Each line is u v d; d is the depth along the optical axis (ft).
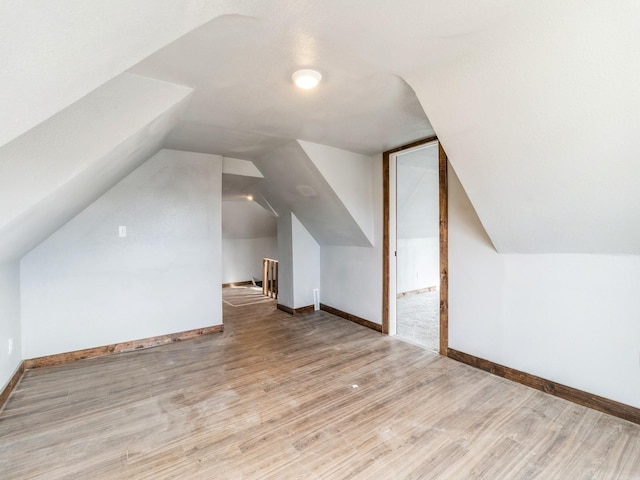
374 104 7.23
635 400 6.40
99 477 4.96
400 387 7.82
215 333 12.03
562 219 6.40
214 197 11.94
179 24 3.42
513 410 6.82
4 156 4.77
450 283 9.55
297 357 9.73
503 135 5.52
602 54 3.98
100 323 9.96
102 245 9.96
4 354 7.39
